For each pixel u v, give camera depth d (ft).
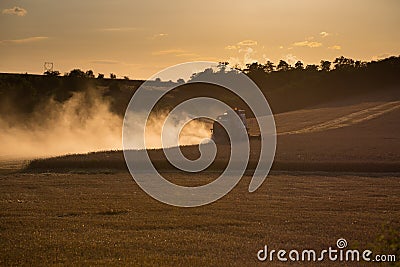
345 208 82.53
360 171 129.90
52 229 67.41
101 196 95.14
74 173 127.44
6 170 138.41
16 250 56.18
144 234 64.39
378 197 93.66
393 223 70.44
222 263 51.49
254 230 66.49
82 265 50.34
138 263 50.96
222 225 70.08
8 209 81.66
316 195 96.37
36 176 122.52
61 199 91.71
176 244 59.21
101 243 59.41
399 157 140.36
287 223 70.95
